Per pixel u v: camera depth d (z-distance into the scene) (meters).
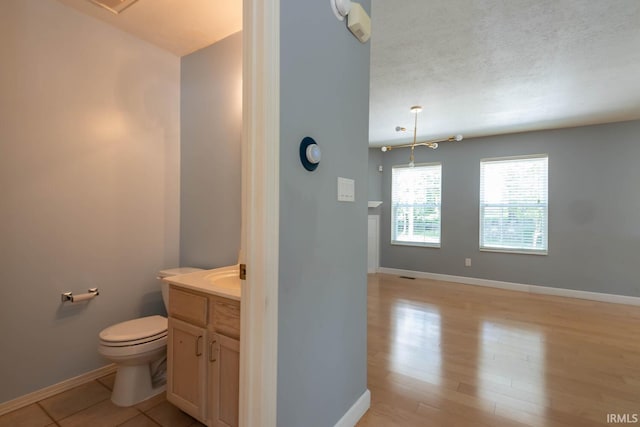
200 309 1.58
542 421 1.70
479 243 4.95
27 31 1.84
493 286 4.82
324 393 1.44
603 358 2.45
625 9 1.85
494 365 2.33
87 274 2.12
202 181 2.49
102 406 1.84
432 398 1.91
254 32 1.12
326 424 1.45
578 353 2.54
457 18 1.98
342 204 1.57
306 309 1.32
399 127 4.34
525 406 1.83
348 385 1.63
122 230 2.30
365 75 1.75
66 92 2.01
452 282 5.11
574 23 2.00
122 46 2.27
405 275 5.63
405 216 5.72
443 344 2.71
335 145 1.50
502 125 4.26
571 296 4.25
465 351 2.57
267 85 1.11
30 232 1.87
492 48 2.33
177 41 2.40
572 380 2.12
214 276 1.86
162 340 1.88
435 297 4.21
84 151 2.10
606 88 2.99
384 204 5.89
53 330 1.97
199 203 2.51
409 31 2.13
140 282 2.40
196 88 2.52
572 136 4.26
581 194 4.21
